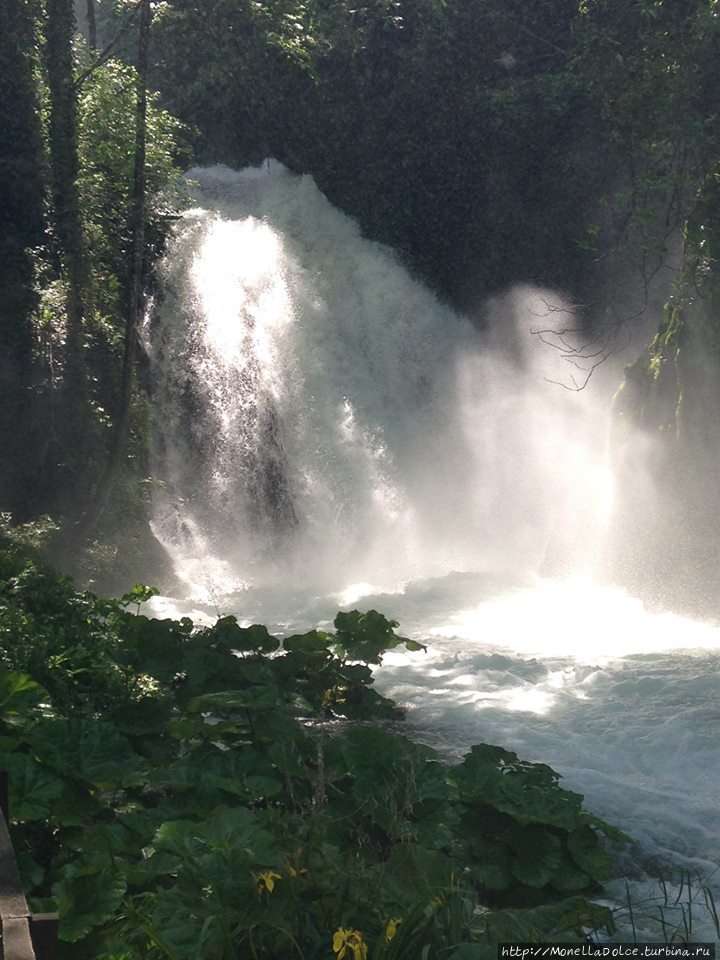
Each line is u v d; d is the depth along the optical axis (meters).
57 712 6.55
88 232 20.53
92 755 5.91
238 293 24.84
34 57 20.33
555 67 27.80
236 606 17.62
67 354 18.77
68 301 19.11
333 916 4.57
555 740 9.08
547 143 27.12
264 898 4.53
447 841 5.60
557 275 27.12
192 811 5.82
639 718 9.63
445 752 8.69
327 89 27.81
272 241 26.38
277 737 6.66
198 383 23.33
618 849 6.68
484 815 6.05
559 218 27.03
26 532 16.77
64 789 5.68
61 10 19.34
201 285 24.06
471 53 27.92
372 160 28.23
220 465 23.17
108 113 21.14
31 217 19.67
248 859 4.62
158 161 21.86
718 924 5.52
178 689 8.70
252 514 23.22
